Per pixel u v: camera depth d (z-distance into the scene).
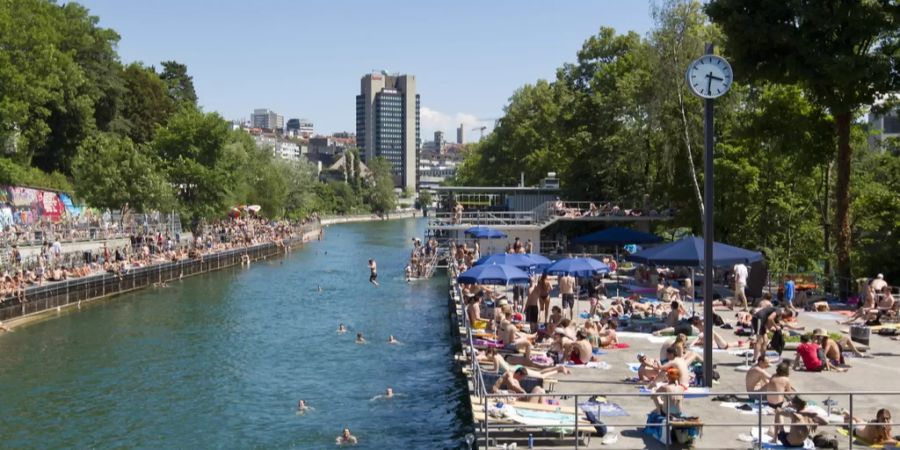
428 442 30.61
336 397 37.28
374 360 45.31
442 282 84.06
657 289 46.38
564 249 81.75
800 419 18.39
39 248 71.81
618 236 52.00
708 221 23.38
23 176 80.25
